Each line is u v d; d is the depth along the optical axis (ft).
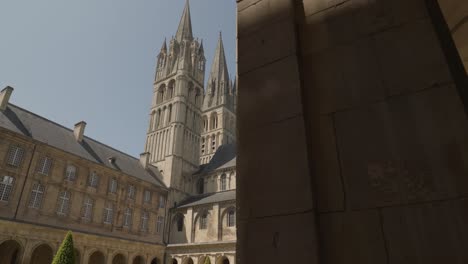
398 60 10.25
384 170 9.10
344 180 9.64
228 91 295.48
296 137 10.74
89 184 139.74
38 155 122.21
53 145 130.62
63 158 131.75
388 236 8.27
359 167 9.57
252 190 11.00
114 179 153.07
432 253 7.54
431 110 9.02
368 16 11.60
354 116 10.36
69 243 70.79
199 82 243.81
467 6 13.69
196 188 197.36
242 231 10.53
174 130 203.00
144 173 179.93
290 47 12.53
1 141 111.65
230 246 143.43
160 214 172.76
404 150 9.01
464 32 14.67
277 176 10.60
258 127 12.00
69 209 127.44
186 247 156.76
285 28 13.12
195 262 150.82
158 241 164.86
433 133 8.72
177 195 185.88
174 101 216.33
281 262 9.14
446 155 8.29
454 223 7.53
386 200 8.71
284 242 9.39
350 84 10.93
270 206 10.27
